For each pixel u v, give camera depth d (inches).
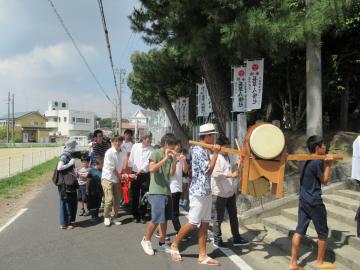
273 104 681.6
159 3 470.6
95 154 390.6
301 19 365.7
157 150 276.2
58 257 268.1
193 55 426.9
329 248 255.1
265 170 242.8
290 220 339.0
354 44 520.7
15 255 273.0
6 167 1029.2
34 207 464.1
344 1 345.1
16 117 3954.2
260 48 390.0
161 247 286.0
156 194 272.8
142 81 806.5
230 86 532.1
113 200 364.2
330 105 667.4
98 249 286.4
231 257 268.1
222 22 395.5
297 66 546.9
